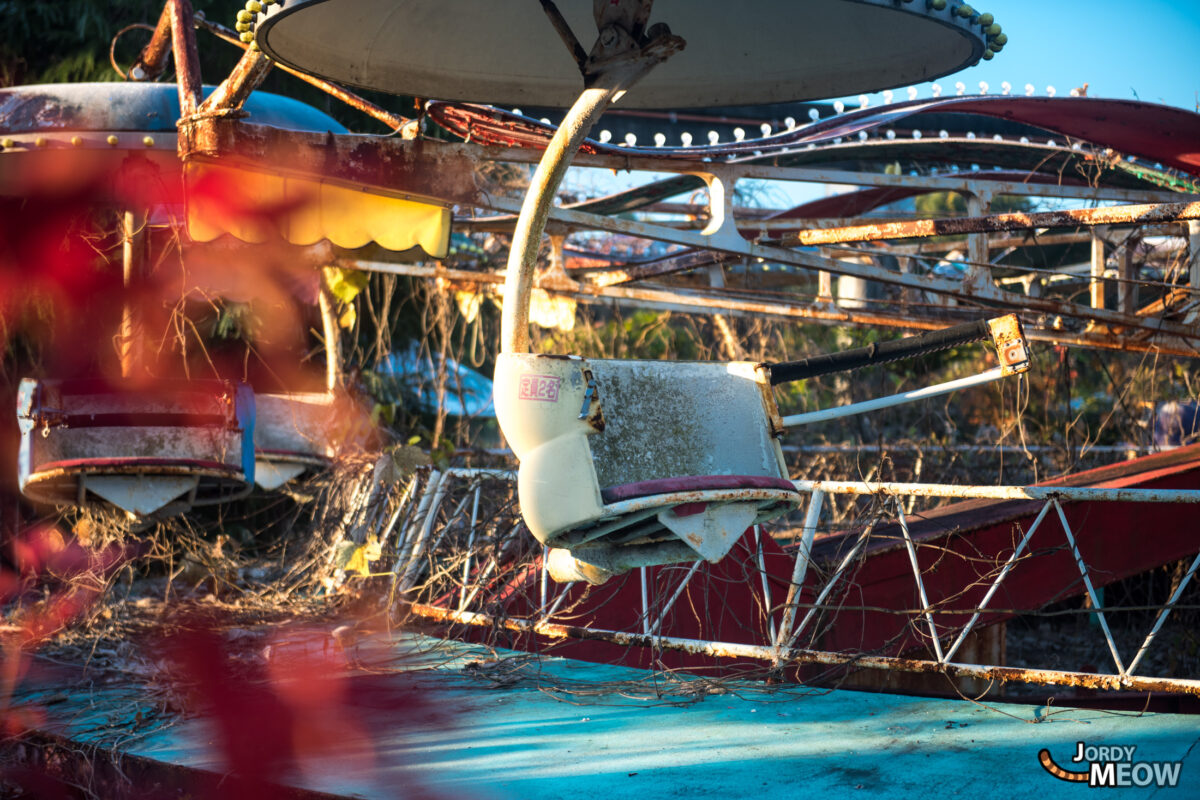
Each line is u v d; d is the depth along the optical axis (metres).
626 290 7.70
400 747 3.68
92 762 3.75
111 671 4.94
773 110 6.36
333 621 6.15
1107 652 8.20
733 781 3.20
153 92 5.34
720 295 8.26
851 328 11.79
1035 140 6.14
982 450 9.60
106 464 5.12
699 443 3.26
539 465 3.04
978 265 5.56
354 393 7.54
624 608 5.41
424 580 6.55
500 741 3.73
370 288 10.22
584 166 5.05
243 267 6.95
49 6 8.75
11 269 6.53
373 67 3.91
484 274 7.17
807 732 3.75
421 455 6.47
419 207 5.72
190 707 4.28
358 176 4.59
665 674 4.79
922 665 4.27
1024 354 3.48
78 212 6.26
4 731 4.05
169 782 3.52
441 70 4.03
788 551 5.26
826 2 3.65
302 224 5.54
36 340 7.40
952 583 5.22
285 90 9.09
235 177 5.37
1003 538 5.37
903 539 5.14
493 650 5.32
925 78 3.74
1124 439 10.26
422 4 3.77
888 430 12.60
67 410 5.21
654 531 3.20
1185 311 6.07
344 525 6.93
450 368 11.51
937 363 12.78
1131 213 4.54
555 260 7.25
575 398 3.02
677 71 4.06
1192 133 5.30
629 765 3.40
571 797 3.10
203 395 5.38
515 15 3.91
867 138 5.79
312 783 3.27
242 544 8.77
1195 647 6.55
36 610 6.04
